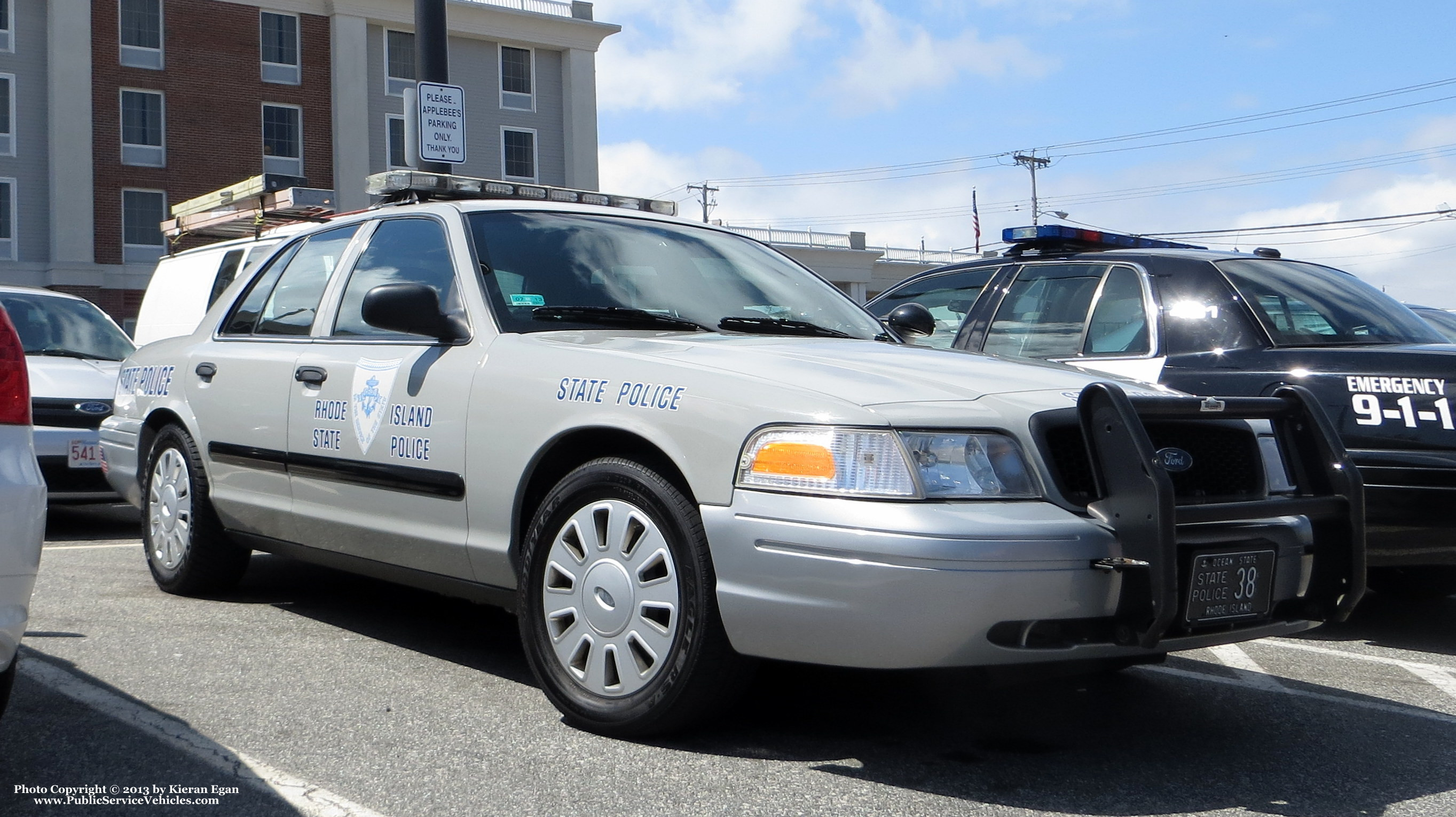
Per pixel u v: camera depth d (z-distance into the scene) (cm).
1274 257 596
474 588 390
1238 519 307
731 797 293
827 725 354
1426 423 470
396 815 279
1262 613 318
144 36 3453
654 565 330
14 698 360
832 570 292
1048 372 358
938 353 385
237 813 278
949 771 317
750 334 410
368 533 422
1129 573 293
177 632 456
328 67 3719
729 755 324
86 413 735
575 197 540
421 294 393
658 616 329
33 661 404
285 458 456
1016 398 319
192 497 510
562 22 4094
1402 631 530
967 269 677
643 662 333
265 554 642
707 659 316
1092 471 302
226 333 523
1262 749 344
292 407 454
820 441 301
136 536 733
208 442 502
